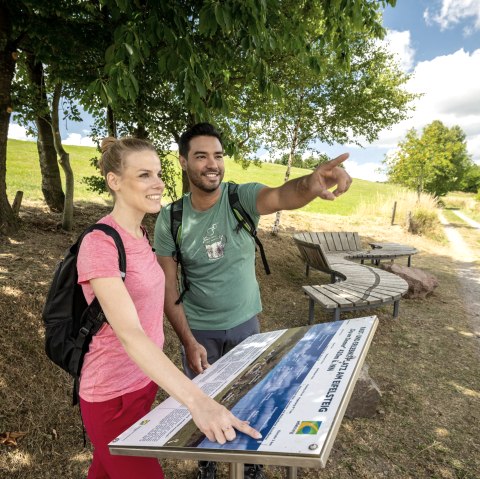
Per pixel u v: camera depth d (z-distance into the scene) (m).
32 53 5.52
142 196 1.39
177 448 0.91
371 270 6.27
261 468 2.35
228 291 2.09
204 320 2.13
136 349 1.09
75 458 2.55
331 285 5.26
